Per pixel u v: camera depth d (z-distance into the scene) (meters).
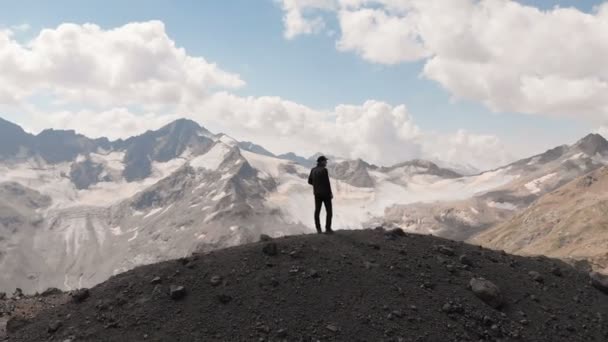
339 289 19.11
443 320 18.34
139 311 17.75
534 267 24.22
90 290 19.97
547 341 18.53
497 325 18.69
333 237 23.34
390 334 17.20
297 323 17.30
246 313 17.62
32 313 19.75
